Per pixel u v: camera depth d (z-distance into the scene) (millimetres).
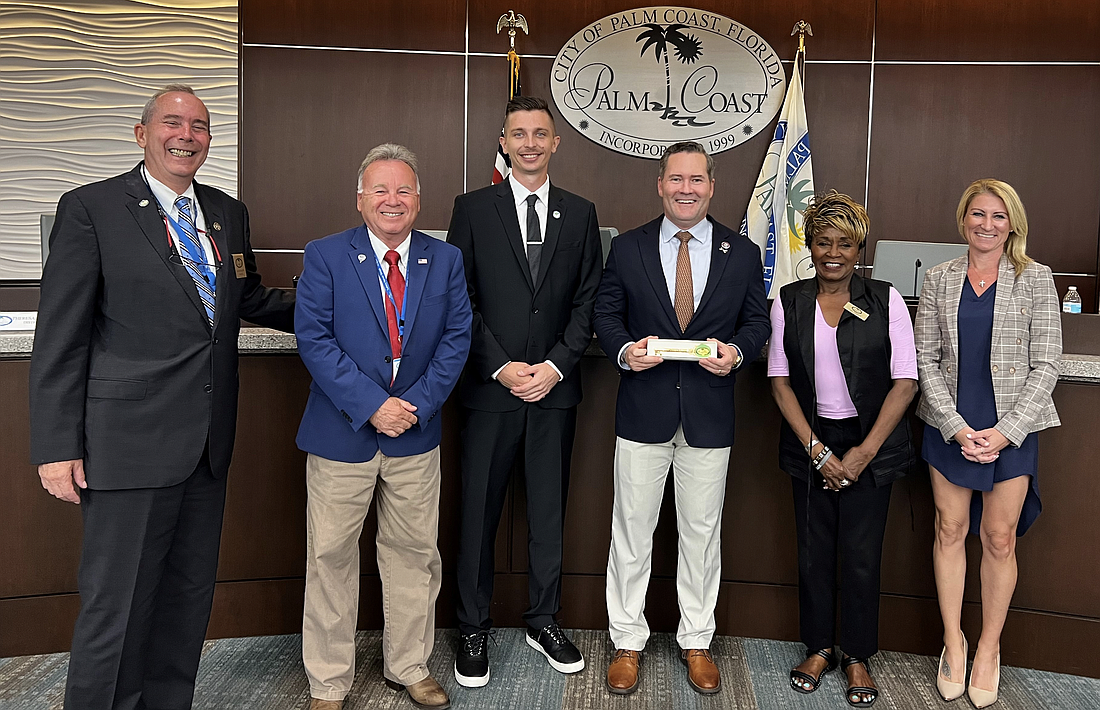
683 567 2613
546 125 2506
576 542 2896
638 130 4605
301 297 2236
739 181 4633
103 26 4387
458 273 2375
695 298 2512
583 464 2861
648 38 4559
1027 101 4441
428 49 4562
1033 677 2656
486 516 2580
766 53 4535
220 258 2094
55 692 2457
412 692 2416
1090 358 2656
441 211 4633
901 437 2459
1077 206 4445
